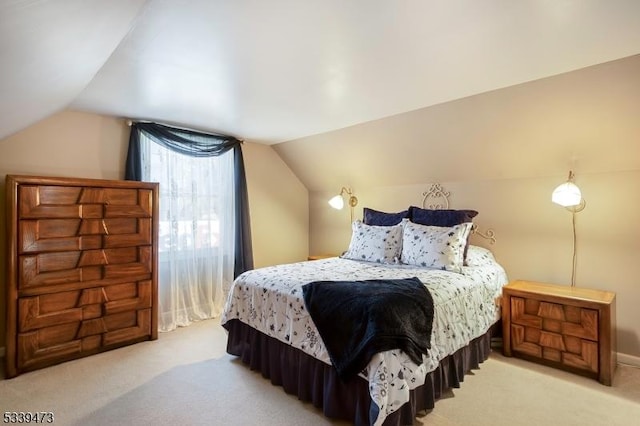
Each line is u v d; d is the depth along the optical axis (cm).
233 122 343
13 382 228
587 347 236
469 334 233
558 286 279
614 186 265
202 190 380
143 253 298
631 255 259
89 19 121
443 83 240
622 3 147
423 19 158
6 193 234
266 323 238
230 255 404
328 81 236
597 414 195
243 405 206
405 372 170
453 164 342
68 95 233
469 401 208
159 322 338
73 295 262
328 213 486
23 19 94
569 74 222
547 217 298
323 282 224
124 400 209
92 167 310
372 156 389
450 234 291
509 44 184
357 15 154
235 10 149
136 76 225
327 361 193
